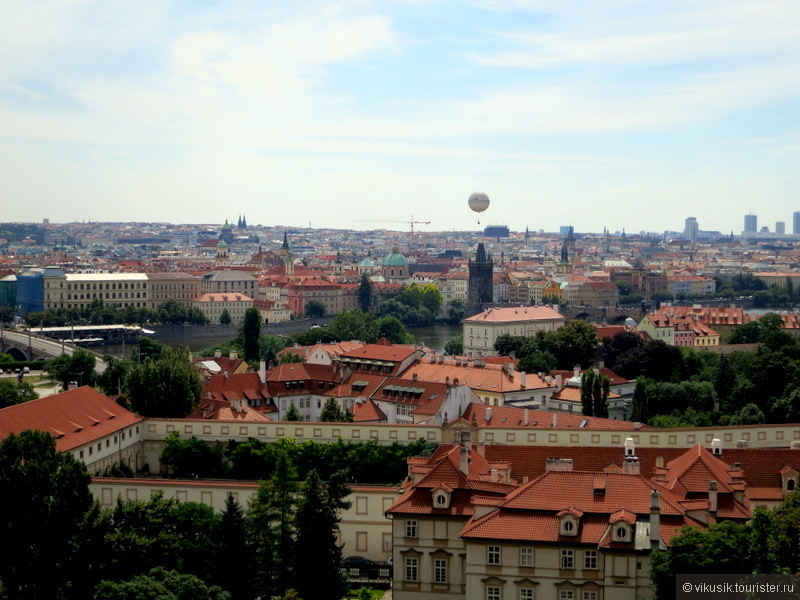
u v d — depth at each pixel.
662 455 198.25
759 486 190.00
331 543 171.38
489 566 152.62
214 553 166.25
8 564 159.75
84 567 158.38
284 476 177.50
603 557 147.62
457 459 172.62
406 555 165.25
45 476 164.62
